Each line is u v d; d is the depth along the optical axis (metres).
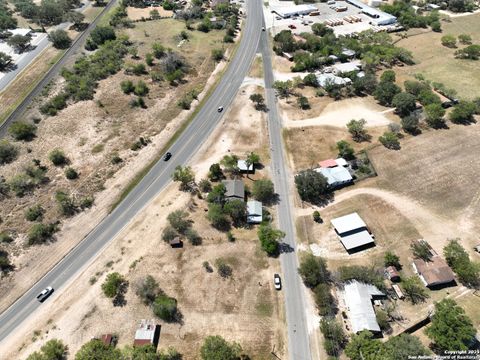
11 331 80.31
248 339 78.06
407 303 83.50
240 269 91.00
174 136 130.75
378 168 117.25
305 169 117.81
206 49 183.12
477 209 104.25
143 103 144.50
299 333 79.25
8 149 120.69
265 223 100.38
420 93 144.88
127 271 90.19
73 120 135.88
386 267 90.44
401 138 128.88
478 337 75.81
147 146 126.38
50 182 112.88
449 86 157.00
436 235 97.75
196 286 87.19
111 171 117.00
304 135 130.88
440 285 86.75
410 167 117.31
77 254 94.94
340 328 77.38
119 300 84.50
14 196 108.50
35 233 96.81
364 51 176.38
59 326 80.44
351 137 129.75
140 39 189.88
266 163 120.38
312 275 85.75
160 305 80.00
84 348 71.88
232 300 84.81
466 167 117.00
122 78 159.25
